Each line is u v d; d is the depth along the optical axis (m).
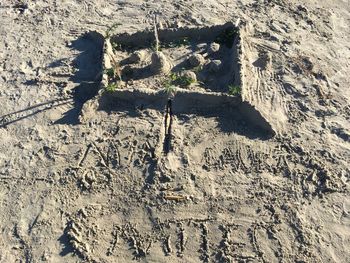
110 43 1.96
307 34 2.05
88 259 1.41
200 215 1.49
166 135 1.68
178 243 1.43
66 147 1.66
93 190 1.55
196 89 1.78
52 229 1.47
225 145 1.65
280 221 1.47
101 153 1.64
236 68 1.79
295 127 1.69
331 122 1.72
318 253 1.40
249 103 1.69
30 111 1.78
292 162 1.61
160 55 1.82
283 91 1.79
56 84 1.86
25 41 2.04
